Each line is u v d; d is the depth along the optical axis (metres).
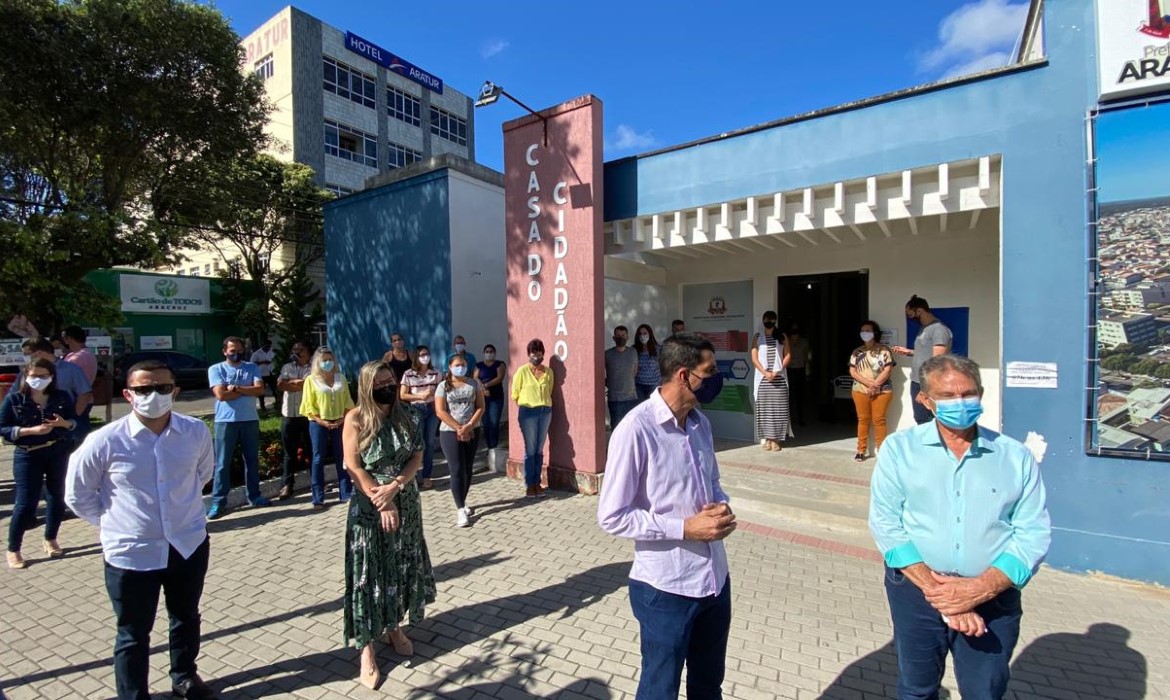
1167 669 3.18
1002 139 4.59
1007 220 4.57
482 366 7.91
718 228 6.25
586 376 6.69
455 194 10.13
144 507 2.77
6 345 8.46
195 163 12.16
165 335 22.77
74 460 2.70
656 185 6.54
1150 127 4.10
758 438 7.80
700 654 2.37
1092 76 4.28
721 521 2.14
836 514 5.42
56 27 9.45
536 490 6.69
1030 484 2.19
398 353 8.02
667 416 2.28
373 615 3.11
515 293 7.25
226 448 6.02
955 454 2.28
